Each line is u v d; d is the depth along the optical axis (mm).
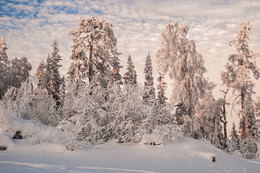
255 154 25000
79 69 23203
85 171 7367
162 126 16172
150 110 16875
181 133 16688
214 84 29125
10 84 34656
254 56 26984
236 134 37344
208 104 28453
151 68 34781
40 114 18547
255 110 27812
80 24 23688
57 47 34281
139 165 10539
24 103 16594
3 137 12609
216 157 13664
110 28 24531
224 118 29156
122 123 16438
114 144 16031
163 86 34281
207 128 28844
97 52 24312
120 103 17172
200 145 15828
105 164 10266
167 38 26062
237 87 26594
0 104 15109
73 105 18188
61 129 14398
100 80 24016
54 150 12336
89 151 12992
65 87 20312
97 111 16922
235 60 27531
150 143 15500
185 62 25859
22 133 13516
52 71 31984
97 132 16891
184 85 26078
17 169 6562
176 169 10242
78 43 23141
